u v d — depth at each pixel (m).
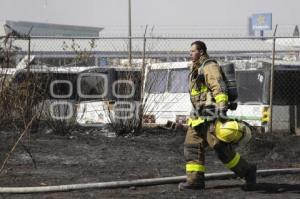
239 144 6.95
